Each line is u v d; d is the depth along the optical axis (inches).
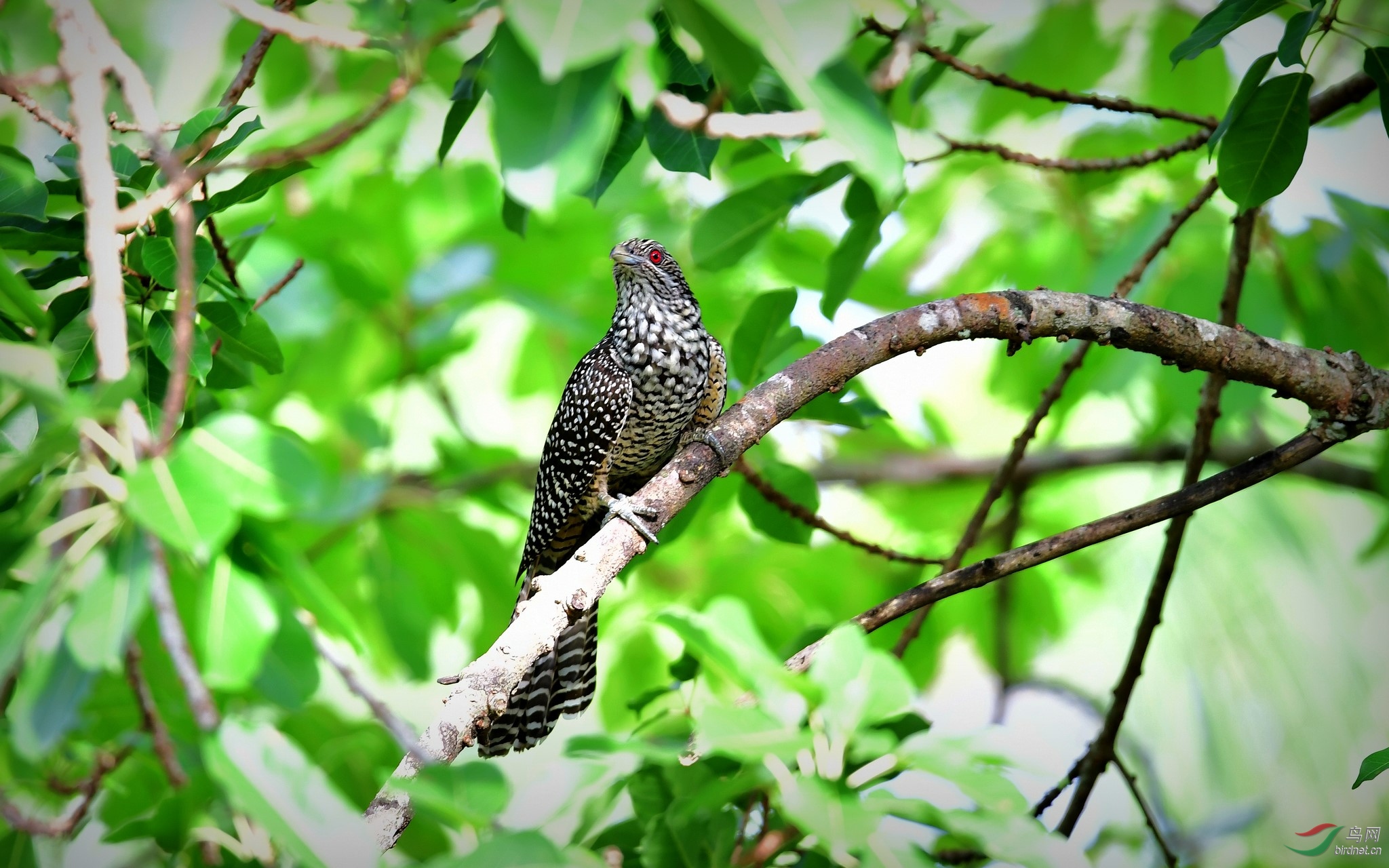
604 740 206.7
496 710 255.6
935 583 305.9
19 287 226.5
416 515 531.5
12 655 175.3
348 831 170.6
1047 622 587.8
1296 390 315.9
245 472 186.9
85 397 178.7
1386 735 545.3
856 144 175.3
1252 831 493.4
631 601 576.1
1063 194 553.0
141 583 183.0
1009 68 544.4
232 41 537.0
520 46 182.1
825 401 371.6
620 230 586.9
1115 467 630.5
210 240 310.3
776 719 203.5
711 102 298.0
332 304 505.0
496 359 655.1
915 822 194.9
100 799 337.1
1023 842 188.1
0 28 478.9
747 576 569.6
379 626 545.3
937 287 587.2
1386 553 596.7
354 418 496.4
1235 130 304.8
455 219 576.7
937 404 676.1
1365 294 470.0
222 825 263.9
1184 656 565.9
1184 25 513.7
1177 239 486.6
